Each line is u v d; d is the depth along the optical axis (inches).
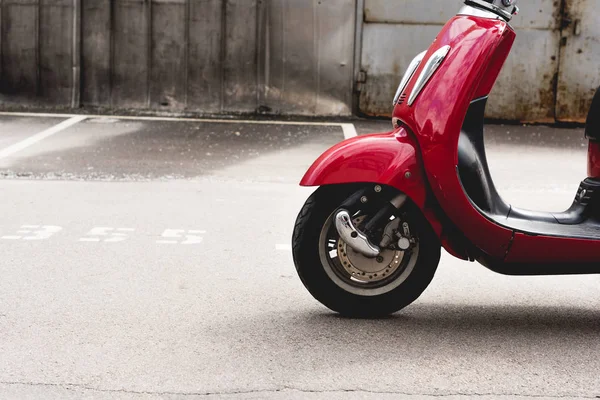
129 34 618.2
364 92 619.8
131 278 224.7
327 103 622.8
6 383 150.1
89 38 620.4
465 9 190.5
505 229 183.0
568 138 555.2
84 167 417.7
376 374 157.5
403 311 200.4
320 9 613.6
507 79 611.2
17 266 235.1
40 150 462.0
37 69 623.2
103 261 242.8
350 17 613.9
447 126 181.9
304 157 461.4
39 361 161.5
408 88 188.9
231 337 177.6
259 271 235.1
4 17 619.8
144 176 398.6
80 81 623.8
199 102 622.5
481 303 209.2
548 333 185.2
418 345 174.9
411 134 188.1
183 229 289.0
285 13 614.5
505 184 396.2
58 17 618.5
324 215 188.5
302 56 618.2
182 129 544.7
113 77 622.8
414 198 185.2
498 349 173.5
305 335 179.8
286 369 159.2
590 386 153.7
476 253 187.3
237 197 353.1
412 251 190.4
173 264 240.8
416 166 185.2
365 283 190.7
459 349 172.9
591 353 172.1
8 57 622.5
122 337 176.4
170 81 621.3
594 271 186.7
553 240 183.0
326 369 159.5
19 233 277.9
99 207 324.8
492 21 186.4
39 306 197.8
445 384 153.2
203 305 201.5
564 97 612.1
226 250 259.6
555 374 159.6
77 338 175.3
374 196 187.9
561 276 238.2
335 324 187.9
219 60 618.5
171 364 160.9
